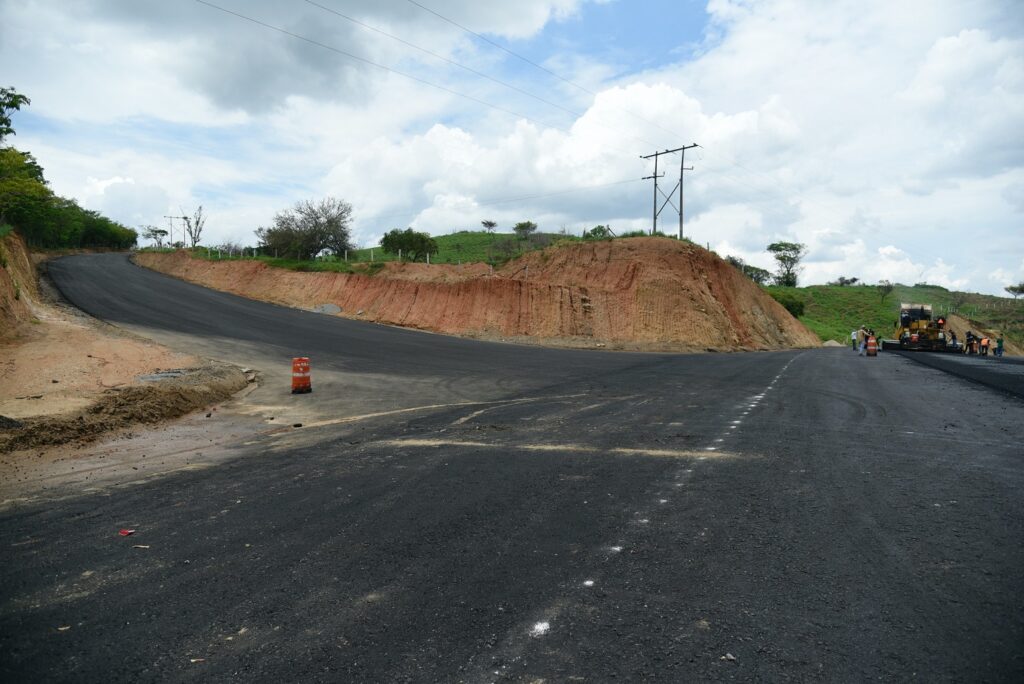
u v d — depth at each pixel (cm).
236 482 670
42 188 3912
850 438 851
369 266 4538
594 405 1201
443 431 954
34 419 963
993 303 11444
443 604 355
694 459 730
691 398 1296
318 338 2658
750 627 321
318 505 570
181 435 974
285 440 926
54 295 3084
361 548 452
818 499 559
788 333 5294
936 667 279
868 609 340
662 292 4059
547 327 3772
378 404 1272
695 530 479
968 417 1028
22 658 306
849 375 1834
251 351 2139
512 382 1625
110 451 854
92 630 335
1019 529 473
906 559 414
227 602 366
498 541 461
